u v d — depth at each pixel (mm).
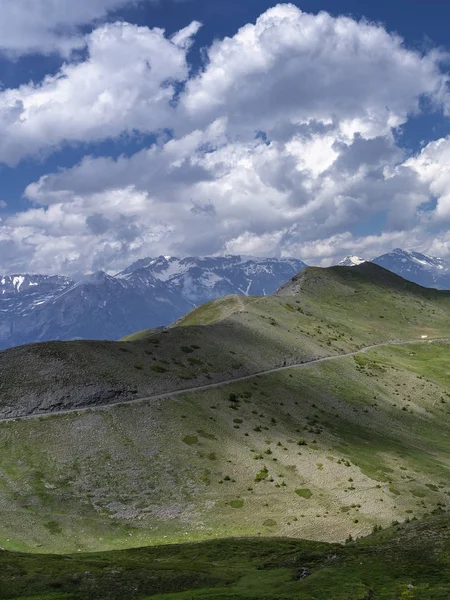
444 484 99625
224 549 67062
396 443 125062
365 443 118312
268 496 87562
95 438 97062
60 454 91312
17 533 71375
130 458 93438
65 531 73812
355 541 71750
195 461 95500
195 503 84312
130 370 123438
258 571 56594
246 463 97250
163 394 117562
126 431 100812
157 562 60812
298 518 81188
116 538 74000
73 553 67562
